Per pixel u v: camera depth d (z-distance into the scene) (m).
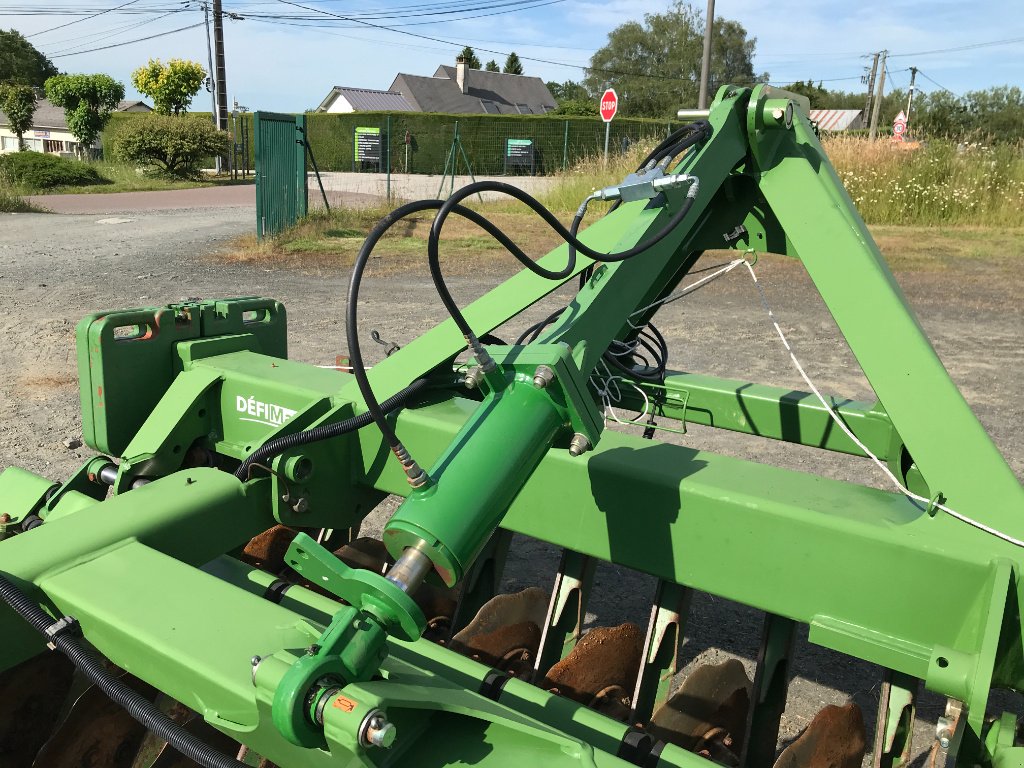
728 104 2.33
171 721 1.39
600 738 1.66
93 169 27.11
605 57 71.50
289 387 2.47
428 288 9.60
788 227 2.33
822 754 1.90
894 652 1.67
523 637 2.34
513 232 13.82
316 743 1.24
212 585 1.62
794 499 1.82
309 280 10.01
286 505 2.16
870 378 2.01
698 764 1.61
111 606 1.54
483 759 1.31
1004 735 1.50
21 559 1.66
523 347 1.61
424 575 1.37
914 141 15.63
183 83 40.47
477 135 32.06
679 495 1.89
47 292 8.89
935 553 1.63
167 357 2.78
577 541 2.07
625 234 1.99
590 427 1.62
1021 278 10.21
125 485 2.44
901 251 11.70
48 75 84.25
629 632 2.22
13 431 4.99
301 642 1.46
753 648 3.18
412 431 2.23
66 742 1.75
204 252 12.02
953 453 1.85
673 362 6.71
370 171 32.22
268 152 12.55
